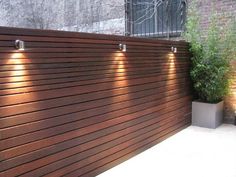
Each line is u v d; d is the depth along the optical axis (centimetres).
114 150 375
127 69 394
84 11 840
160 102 475
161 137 479
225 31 566
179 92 538
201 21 600
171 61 505
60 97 296
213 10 584
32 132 268
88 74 330
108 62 359
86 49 325
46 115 281
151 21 711
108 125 363
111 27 777
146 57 434
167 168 372
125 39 386
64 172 304
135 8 738
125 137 395
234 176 348
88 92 331
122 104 387
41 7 964
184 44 550
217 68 547
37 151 273
